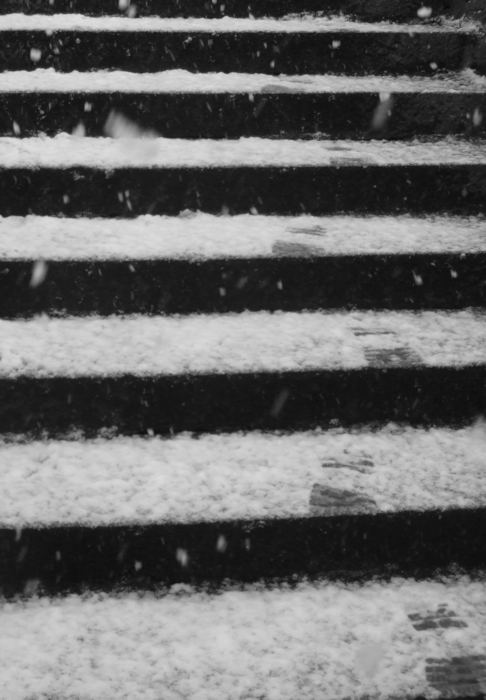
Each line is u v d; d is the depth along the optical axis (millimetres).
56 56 4938
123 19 5121
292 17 5289
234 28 5035
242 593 3877
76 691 3641
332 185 4555
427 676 3676
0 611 3822
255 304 4332
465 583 3920
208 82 4871
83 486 3914
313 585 3908
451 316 4359
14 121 4684
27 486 3910
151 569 3891
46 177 4449
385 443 4082
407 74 5117
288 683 3662
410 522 3895
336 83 4949
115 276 4258
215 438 4090
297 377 4090
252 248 4324
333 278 4328
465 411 4176
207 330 4234
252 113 4777
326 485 3941
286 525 3869
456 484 3955
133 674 3672
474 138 4879
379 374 4109
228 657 3709
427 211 4625
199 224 4473
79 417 4082
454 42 5105
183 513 3859
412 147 4766
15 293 4246
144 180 4480
